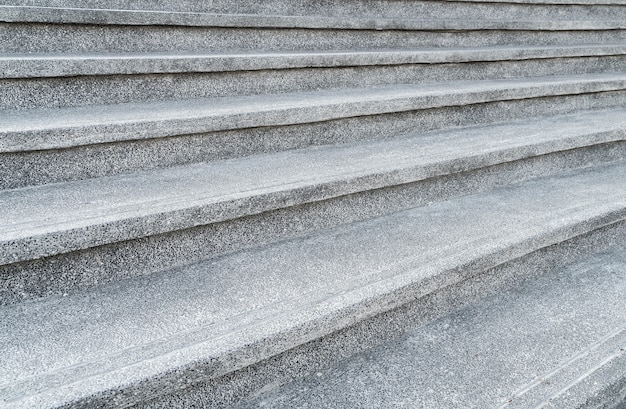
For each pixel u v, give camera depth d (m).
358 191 2.33
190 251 1.98
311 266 1.95
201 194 2.04
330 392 1.61
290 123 2.65
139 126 2.25
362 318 1.74
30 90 2.46
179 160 2.42
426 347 1.84
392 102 2.96
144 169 2.34
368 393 1.60
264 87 3.11
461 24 4.13
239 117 2.48
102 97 2.65
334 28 3.62
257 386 1.59
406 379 1.67
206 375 1.43
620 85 4.02
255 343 1.50
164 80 2.79
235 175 2.30
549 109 3.75
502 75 4.04
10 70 2.37
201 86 2.91
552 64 4.25
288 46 3.53
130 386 1.31
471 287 2.12
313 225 2.28
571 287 2.28
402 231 2.28
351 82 3.40
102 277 1.81
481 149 2.77
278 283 1.82
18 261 1.63
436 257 2.02
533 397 1.58
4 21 2.68
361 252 2.07
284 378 1.65
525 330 1.94
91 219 1.76
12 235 1.62
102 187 2.12
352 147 2.81
